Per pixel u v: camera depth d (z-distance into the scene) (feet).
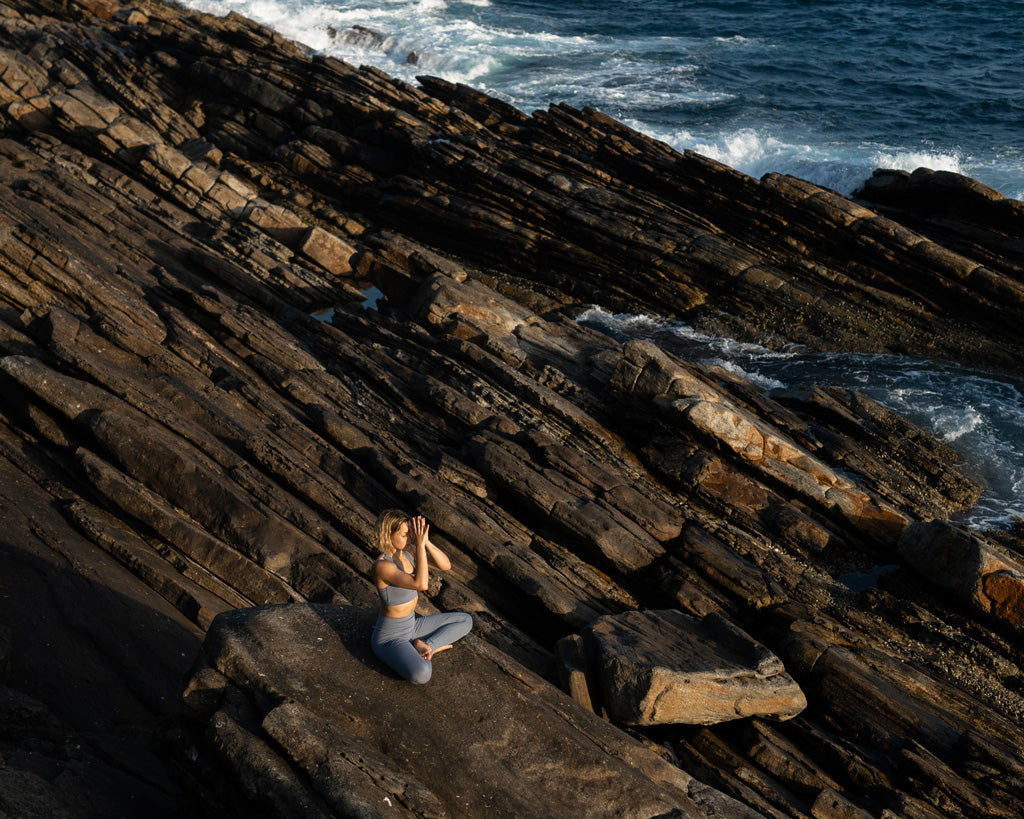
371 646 24.06
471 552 43.09
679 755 35.68
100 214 68.64
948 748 35.81
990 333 71.72
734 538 48.37
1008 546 49.08
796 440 56.70
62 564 32.81
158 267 64.08
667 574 45.50
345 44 151.53
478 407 53.52
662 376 55.52
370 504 44.32
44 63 105.19
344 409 52.90
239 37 107.96
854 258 77.36
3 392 40.75
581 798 22.45
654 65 143.95
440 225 87.04
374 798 20.31
